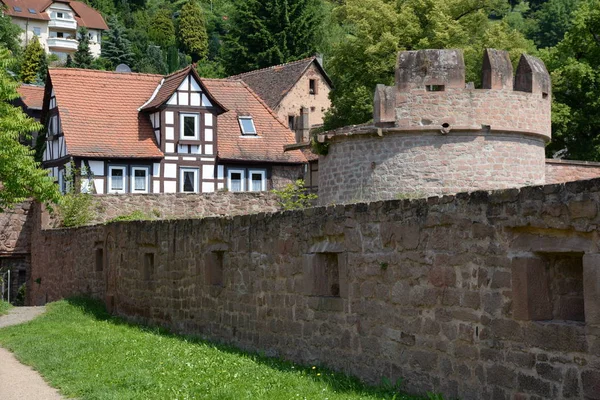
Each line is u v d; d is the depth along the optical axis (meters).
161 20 115.62
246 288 14.78
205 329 16.56
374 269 11.09
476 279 9.27
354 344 11.56
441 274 9.80
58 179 43.09
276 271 13.71
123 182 42.28
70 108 43.03
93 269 25.11
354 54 48.12
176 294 18.12
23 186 27.94
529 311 8.52
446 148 22.25
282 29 76.56
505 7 54.91
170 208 34.56
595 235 7.80
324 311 12.28
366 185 23.09
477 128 22.11
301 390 10.66
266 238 14.05
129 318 21.22
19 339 17.84
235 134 45.47
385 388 10.60
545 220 8.30
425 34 46.88
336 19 50.59
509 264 8.79
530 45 51.62
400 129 22.31
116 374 12.55
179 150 43.41
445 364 9.76
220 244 15.93
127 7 121.31
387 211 10.80
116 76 45.56
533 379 8.47
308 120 58.84
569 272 8.46
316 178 45.50
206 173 43.91
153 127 43.88
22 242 36.03
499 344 8.93
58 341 16.84
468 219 9.38
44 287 32.25
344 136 23.48
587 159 42.44
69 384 12.29
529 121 22.72
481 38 48.94
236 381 11.50
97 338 17.05
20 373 13.68
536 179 23.23
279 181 45.69
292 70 66.25
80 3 118.06
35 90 63.66
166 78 45.94
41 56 95.38
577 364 7.98
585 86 44.12
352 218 11.57
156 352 14.53
